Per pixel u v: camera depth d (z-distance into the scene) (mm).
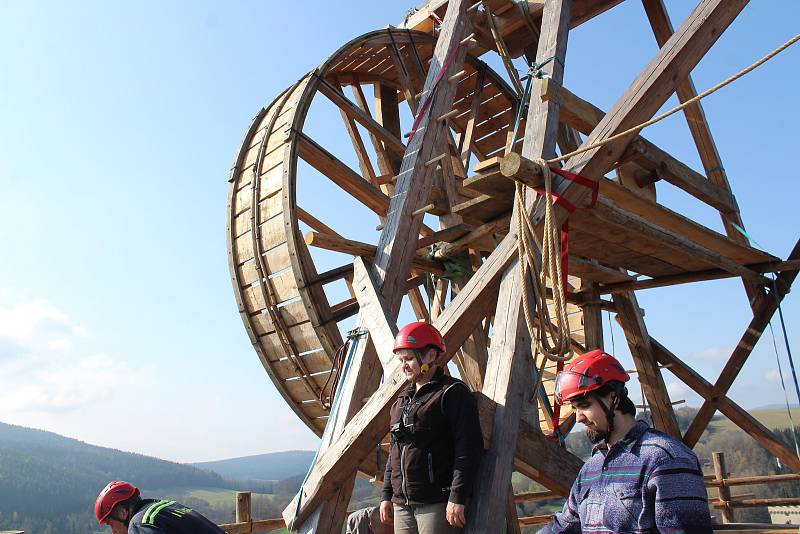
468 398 3744
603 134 5066
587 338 8992
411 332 3904
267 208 8086
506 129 11648
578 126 5844
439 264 7746
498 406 4418
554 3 6020
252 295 8219
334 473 5301
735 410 8180
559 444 4836
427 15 10016
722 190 7238
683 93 7875
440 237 7051
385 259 6727
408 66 10375
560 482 4762
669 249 6445
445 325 5031
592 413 2471
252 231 8117
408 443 3812
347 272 7887
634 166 6062
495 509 4059
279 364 8367
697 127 7867
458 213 5836
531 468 4656
